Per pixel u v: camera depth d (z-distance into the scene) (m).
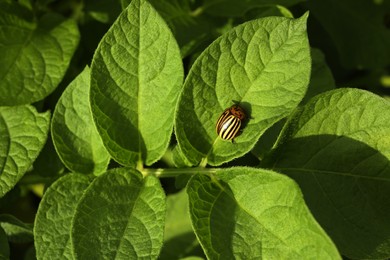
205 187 0.31
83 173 0.33
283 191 0.30
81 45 0.41
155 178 0.32
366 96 0.31
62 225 0.32
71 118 0.33
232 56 0.31
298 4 0.43
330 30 0.44
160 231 0.31
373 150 0.32
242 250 0.30
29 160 0.35
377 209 0.32
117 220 0.31
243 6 0.39
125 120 0.32
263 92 0.31
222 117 0.31
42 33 0.38
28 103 0.36
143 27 0.31
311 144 0.32
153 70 0.32
